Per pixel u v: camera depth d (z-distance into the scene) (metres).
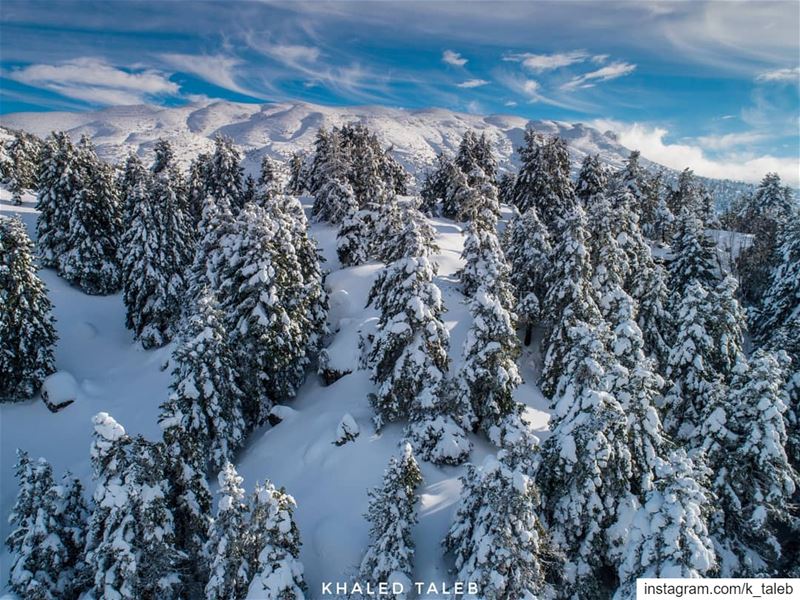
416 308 25.27
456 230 59.31
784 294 38.69
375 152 72.38
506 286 26.39
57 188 49.19
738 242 67.12
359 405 29.14
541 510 18.95
